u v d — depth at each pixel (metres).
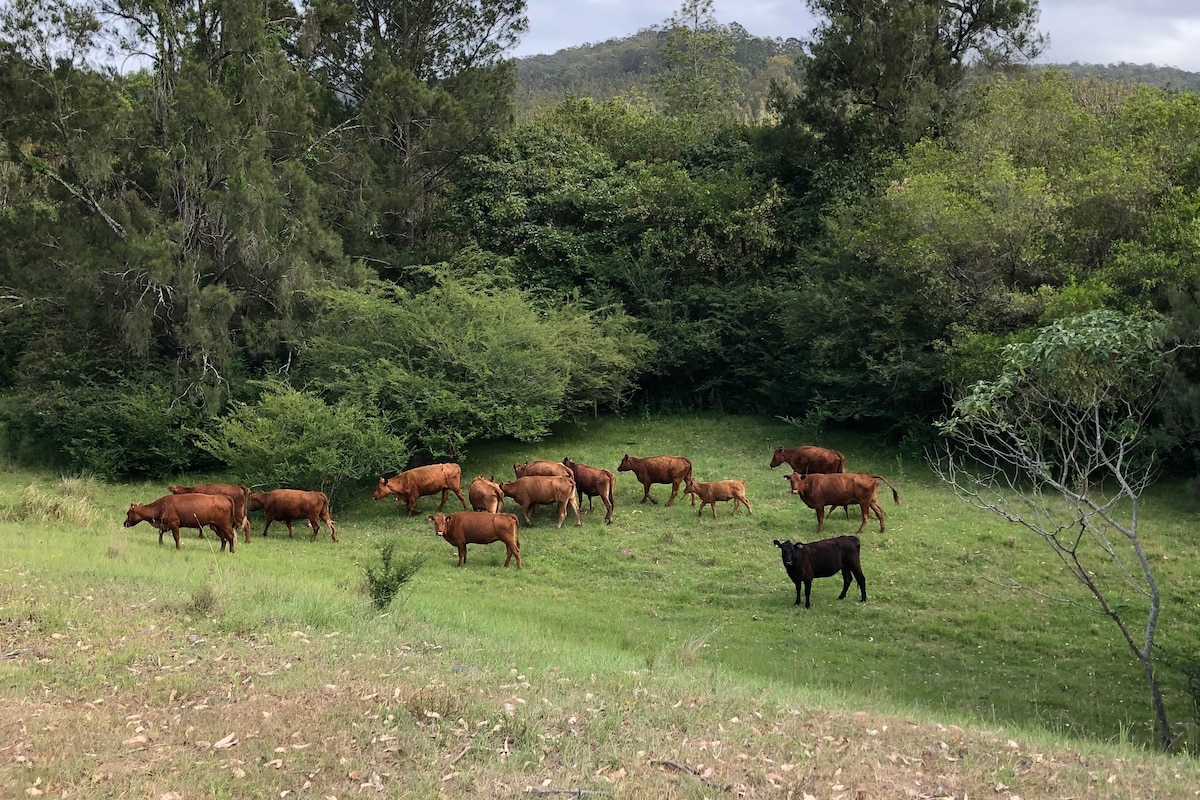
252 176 26.25
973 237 23.34
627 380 28.58
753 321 30.58
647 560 18.80
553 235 30.86
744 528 20.34
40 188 30.02
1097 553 18.09
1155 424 19.36
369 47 33.62
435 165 33.53
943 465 24.44
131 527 19.33
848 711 9.30
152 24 27.02
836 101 33.06
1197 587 16.42
